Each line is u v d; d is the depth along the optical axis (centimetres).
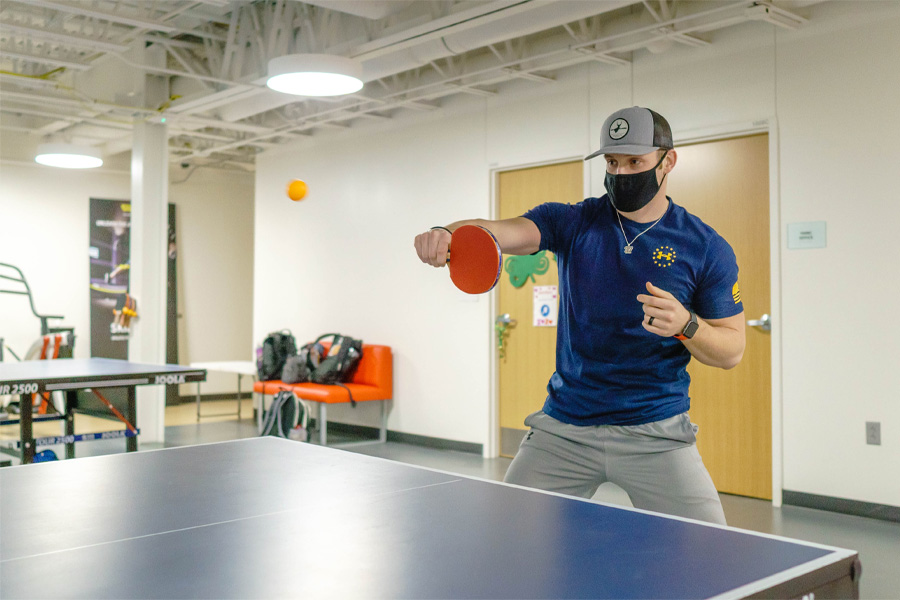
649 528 143
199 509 157
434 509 157
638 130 204
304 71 428
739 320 219
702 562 123
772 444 489
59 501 164
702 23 469
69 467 202
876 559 380
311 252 834
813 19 473
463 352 674
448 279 687
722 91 512
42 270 927
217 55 598
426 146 707
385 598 107
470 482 183
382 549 129
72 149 655
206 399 1060
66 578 115
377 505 160
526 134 625
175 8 513
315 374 730
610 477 225
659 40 494
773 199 489
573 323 225
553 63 551
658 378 220
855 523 442
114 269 977
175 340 1025
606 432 221
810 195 475
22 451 447
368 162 766
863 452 455
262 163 905
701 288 217
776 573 116
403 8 469
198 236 1053
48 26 590
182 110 674
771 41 490
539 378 625
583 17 445
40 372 461
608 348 220
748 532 141
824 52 469
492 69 555
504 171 652
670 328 182
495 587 111
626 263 216
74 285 948
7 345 902
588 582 113
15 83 668
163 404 730
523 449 238
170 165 1024
